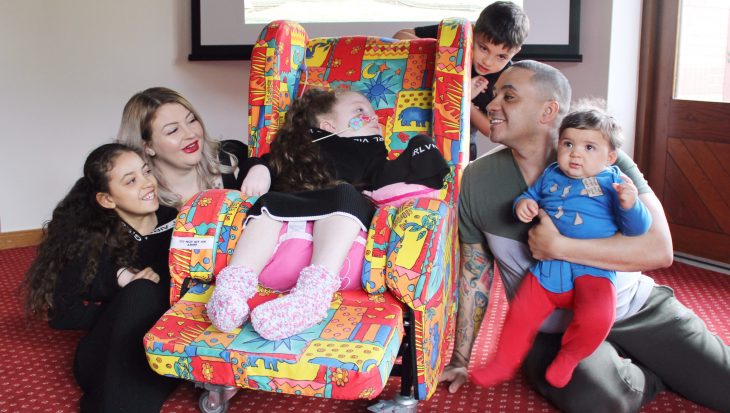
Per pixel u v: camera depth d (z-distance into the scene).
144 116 2.42
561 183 1.94
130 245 2.27
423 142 2.11
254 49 2.42
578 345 1.88
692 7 3.40
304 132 2.23
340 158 2.22
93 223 2.24
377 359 1.66
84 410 2.06
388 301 1.89
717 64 3.33
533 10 3.61
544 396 2.13
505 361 1.98
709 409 2.10
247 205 2.02
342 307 1.86
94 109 3.83
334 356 1.66
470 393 2.21
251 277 1.83
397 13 3.83
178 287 2.01
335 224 1.89
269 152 2.35
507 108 2.00
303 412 2.13
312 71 2.59
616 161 2.02
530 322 1.97
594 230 1.89
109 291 2.24
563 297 1.94
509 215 2.08
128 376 2.01
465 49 2.19
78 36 3.75
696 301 2.95
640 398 2.03
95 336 2.14
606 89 3.55
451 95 2.20
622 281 2.03
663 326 2.05
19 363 2.46
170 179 2.52
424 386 1.90
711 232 3.45
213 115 3.99
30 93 3.71
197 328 1.81
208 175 2.57
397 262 1.85
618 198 1.83
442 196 2.15
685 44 3.46
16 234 3.79
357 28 3.84
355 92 2.32
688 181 3.51
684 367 2.06
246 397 2.21
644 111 3.63
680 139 3.52
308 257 1.93
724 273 3.30
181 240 1.98
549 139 2.02
